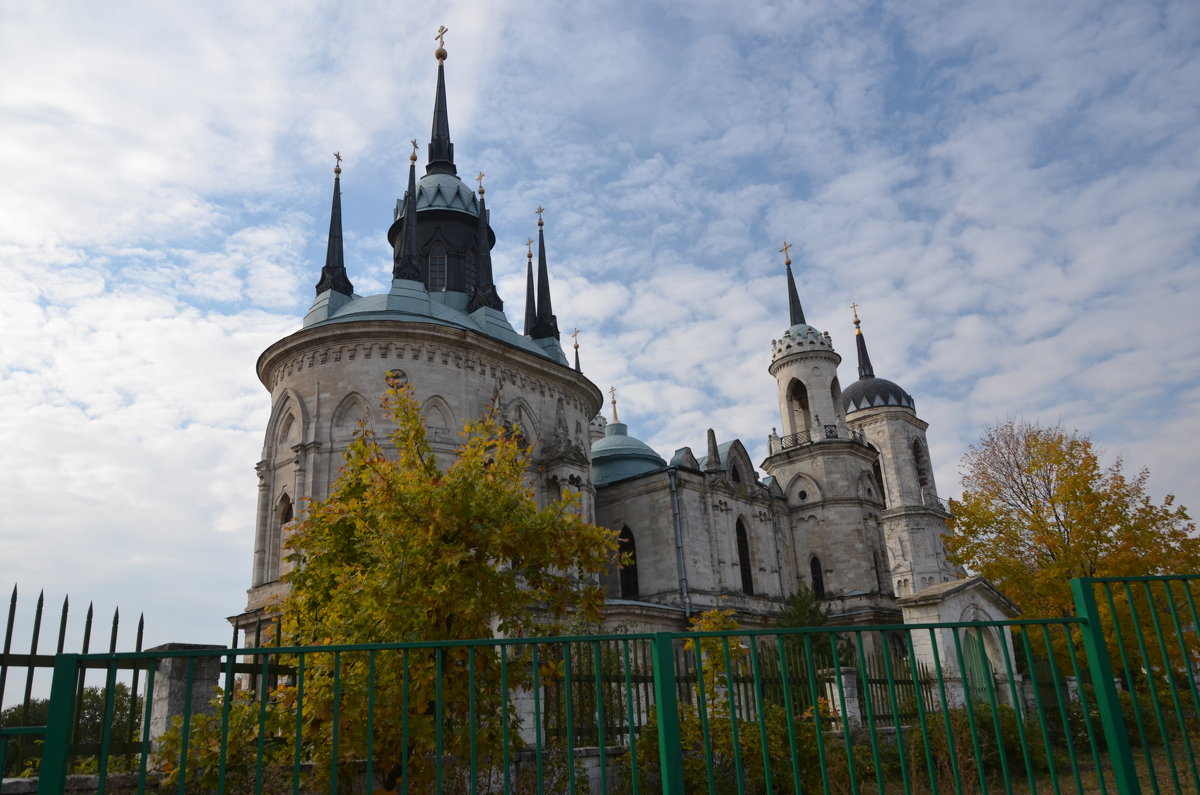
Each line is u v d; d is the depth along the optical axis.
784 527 78.88
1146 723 28.56
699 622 27.06
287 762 13.93
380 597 15.44
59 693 7.58
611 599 58.97
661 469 66.00
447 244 70.69
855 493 79.38
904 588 102.44
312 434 48.81
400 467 17.78
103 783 7.68
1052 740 28.25
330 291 58.41
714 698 21.59
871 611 72.12
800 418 89.25
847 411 113.44
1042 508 43.16
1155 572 38.19
